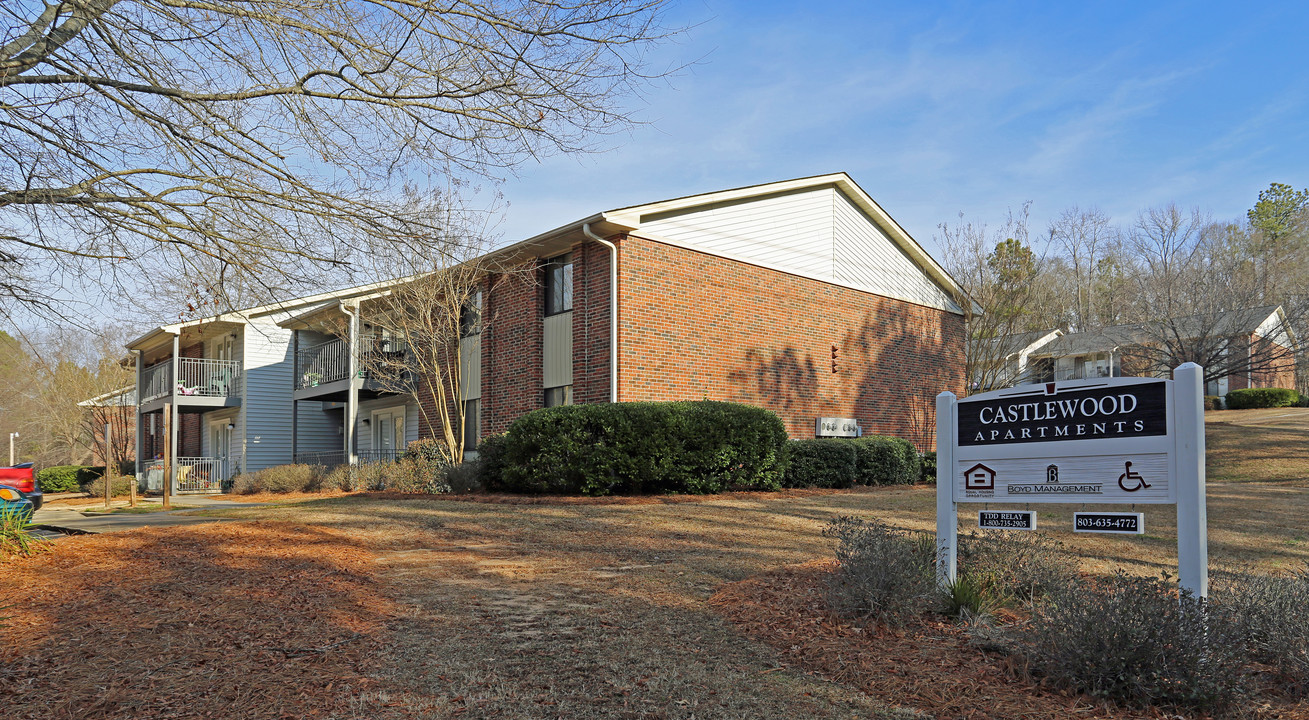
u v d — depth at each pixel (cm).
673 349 1689
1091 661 458
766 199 1906
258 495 2136
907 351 2298
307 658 528
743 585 718
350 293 2027
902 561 605
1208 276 3528
